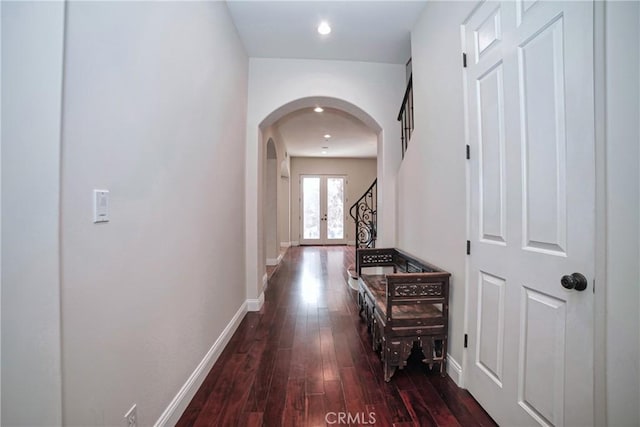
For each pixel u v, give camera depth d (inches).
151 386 47.8
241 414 58.4
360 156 328.5
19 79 28.8
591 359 36.7
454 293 69.9
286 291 149.9
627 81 32.6
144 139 44.9
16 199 28.8
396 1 84.4
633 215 32.4
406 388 66.9
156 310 49.2
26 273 29.3
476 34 60.9
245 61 113.7
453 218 70.1
